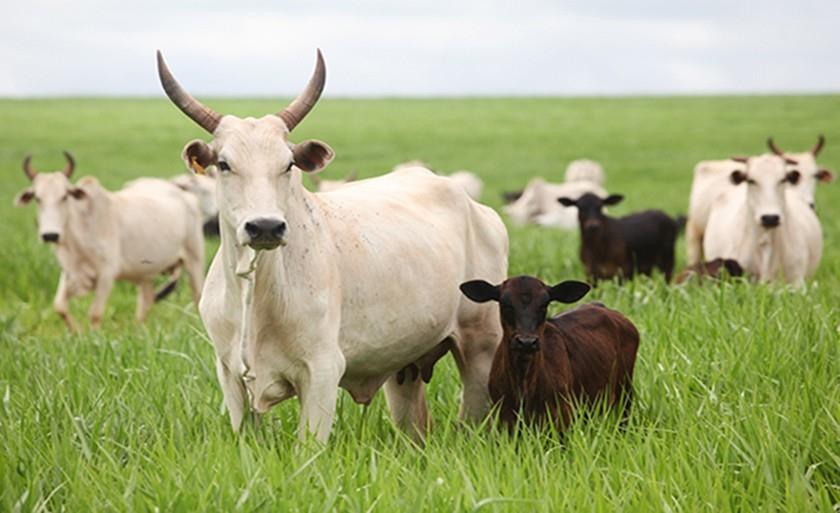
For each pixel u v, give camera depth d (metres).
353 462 8.09
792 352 10.46
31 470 8.01
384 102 96.31
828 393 9.34
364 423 9.48
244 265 8.45
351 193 10.23
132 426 9.02
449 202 10.89
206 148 8.64
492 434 8.96
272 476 7.67
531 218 37.25
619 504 7.29
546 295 9.61
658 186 45.69
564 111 84.12
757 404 9.02
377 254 9.55
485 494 7.50
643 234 21.30
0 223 31.31
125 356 12.40
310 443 8.33
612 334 10.47
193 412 9.53
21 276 21.14
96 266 19.59
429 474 7.71
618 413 10.00
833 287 15.52
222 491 7.27
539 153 59.12
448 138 66.44
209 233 31.61
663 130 68.81
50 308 20.06
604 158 56.47
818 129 66.19
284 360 8.90
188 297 22.05
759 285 14.28
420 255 9.96
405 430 10.39
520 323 9.44
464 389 10.82
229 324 8.83
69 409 9.21
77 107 87.38
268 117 8.73
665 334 11.56
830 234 26.56
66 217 19.30
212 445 8.35
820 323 11.23
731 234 18.42
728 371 10.16
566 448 8.85
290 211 8.79
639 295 14.27
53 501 7.68
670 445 8.57
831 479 8.03
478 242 11.17
